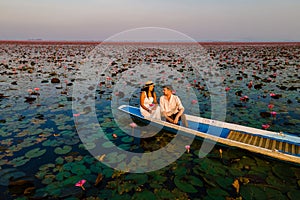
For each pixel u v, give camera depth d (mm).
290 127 4293
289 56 18828
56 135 3982
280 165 3123
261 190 2590
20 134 4004
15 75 9930
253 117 4859
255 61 15367
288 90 7152
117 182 2746
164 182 2758
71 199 2439
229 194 2527
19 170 2941
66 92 6984
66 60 15961
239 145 3395
